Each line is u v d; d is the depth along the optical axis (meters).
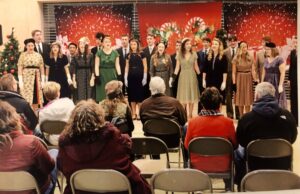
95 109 3.04
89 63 8.21
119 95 4.62
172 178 2.96
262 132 3.86
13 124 3.19
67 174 3.08
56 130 4.73
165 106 4.90
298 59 7.35
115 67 8.10
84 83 8.23
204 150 3.85
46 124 4.74
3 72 8.42
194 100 7.91
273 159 3.77
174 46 10.15
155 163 4.00
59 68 8.18
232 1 10.05
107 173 2.93
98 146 3.00
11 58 8.55
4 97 4.72
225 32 8.89
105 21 10.27
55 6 10.27
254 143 3.74
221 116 4.00
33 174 3.23
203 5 10.05
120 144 3.06
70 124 3.03
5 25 10.06
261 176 2.84
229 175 3.89
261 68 7.93
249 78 7.82
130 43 8.29
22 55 7.72
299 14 7.21
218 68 7.77
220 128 3.96
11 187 3.09
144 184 3.17
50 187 3.51
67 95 8.28
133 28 10.23
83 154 3.00
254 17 10.11
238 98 7.89
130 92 8.30
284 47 10.09
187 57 7.84
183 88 7.90
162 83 4.96
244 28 10.12
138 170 3.20
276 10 10.05
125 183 2.96
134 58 8.23
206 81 7.87
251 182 2.86
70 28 10.30
